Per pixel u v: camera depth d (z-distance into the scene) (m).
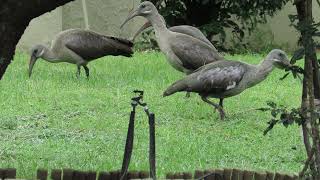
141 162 9.86
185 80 12.36
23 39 20.39
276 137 11.68
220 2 20.67
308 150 7.02
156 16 14.30
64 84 15.22
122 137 11.49
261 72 12.41
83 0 21.72
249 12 20.88
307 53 6.52
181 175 7.84
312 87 6.71
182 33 14.62
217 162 10.12
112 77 16.20
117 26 22.23
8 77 15.70
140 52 21.12
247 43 22.52
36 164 9.61
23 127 11.98
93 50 15.55
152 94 14.45
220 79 12.23
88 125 12.13
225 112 13.31
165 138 11.36
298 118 6.75
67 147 10.79
